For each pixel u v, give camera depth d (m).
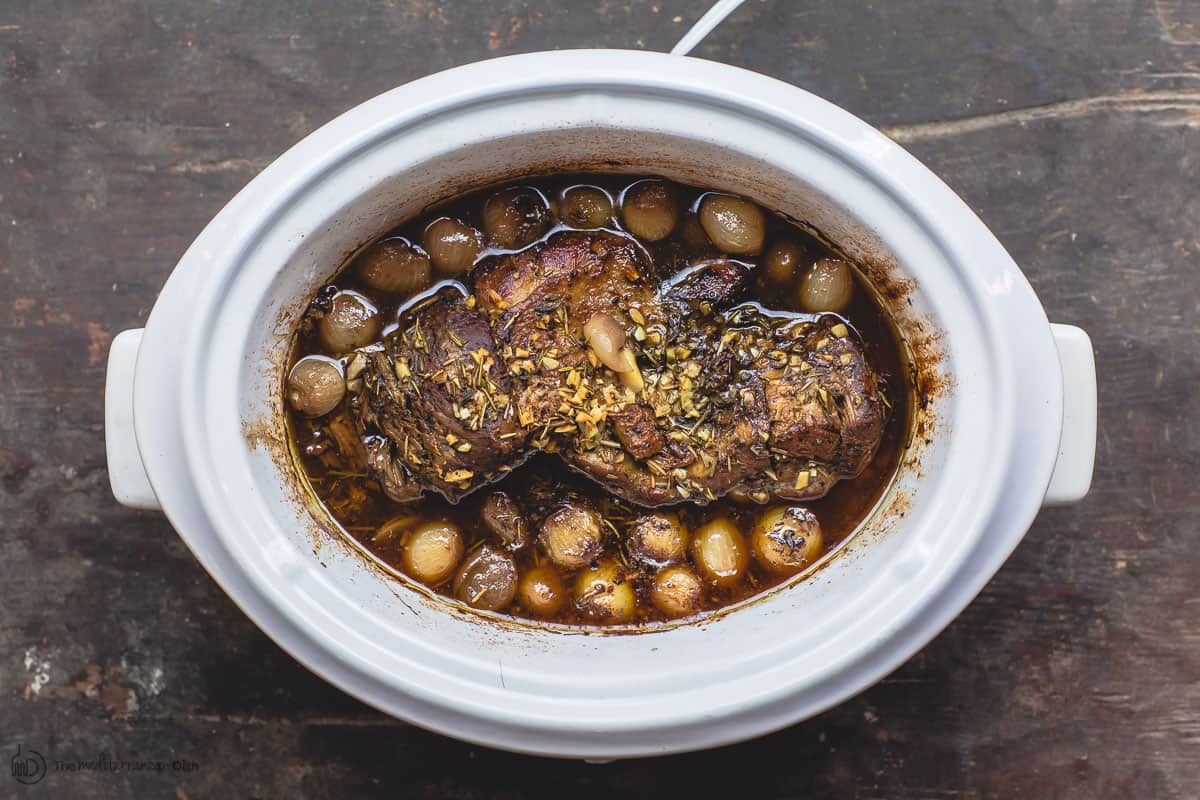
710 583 0.71
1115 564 0.80
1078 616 0.80
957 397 0.66
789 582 0.71
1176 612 0.80
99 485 0.80
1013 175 0.79
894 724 0.80
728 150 0.66
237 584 0.66
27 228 0.80
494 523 0.72
